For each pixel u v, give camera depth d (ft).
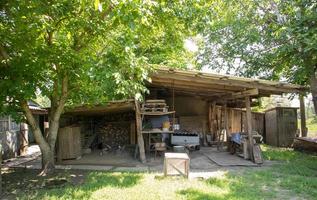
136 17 14.28
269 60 43.73
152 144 40.45
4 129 40.27
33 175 28.04
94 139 47.01
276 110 50.21
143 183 23.79
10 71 24.80
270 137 52.70
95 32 24.35
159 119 40.29
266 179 25.26
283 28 35.42
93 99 31.27
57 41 25.11
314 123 88.48
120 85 26.84
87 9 22.09
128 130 46.37
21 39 22.59
